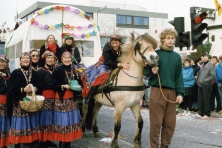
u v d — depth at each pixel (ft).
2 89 18.21
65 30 27.94
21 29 30.40
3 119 18.21
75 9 28.09
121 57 18.29
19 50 29.60
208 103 30.89
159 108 15.66
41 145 19.34
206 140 21.70
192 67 34.78
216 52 65.21
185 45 24.08
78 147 20.07
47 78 18.70
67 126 18.03
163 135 16.43
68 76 18.81
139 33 17.58
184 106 33.76
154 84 15.75
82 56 28.76
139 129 18.56
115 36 19.11
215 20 64.44
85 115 22.66
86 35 28.68
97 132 22.93
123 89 17.37
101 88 18.90
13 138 17.58
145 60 15.85
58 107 18.24
